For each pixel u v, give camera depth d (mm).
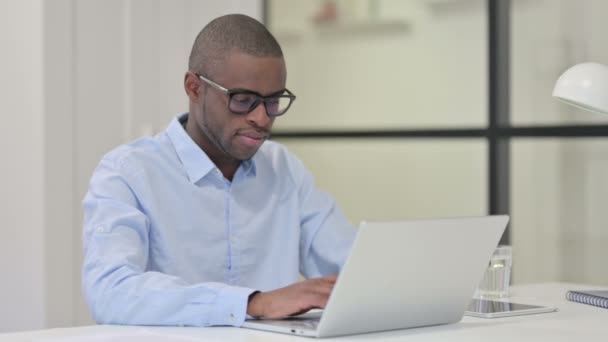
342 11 4395
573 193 3727
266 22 4590
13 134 3922
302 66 4527
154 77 4258
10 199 3939
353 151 4355
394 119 4242
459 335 1654
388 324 1692
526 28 3812
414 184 4160
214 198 2266
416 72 4160
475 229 1728
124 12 4141
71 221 3951
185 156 2240
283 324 1688
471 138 3949
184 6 4355
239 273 2295
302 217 2463
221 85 2098
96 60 4031
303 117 4539
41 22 3832
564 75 2027
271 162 2424
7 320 3967
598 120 3621
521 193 3857
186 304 1744
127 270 1854
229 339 1573
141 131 4203
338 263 2406
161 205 2188
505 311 1946
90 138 4016
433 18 4094
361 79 4344
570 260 3746
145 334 1658
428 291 1712
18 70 3904
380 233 1545
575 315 1934
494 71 3861
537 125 3752
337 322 1594
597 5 3627
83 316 4012
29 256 3895
